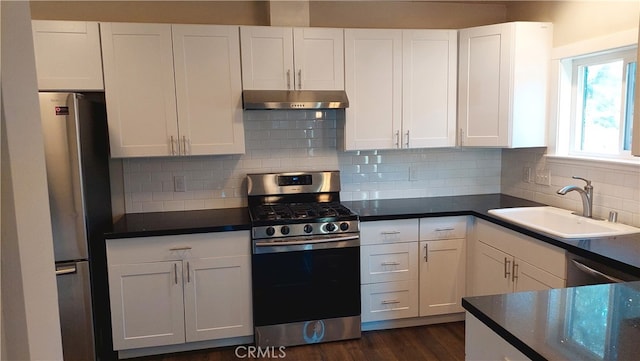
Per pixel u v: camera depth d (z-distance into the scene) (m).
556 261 2.23
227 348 2.90
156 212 3.25
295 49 3.03
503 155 3.69
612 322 1.19
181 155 2.95
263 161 3.39
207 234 2.73
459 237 3.06
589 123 2.98
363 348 2.86
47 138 2.41
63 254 2.50
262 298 2.81
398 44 3.18
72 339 2.56
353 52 3.12
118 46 2.79
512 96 3.07
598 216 2.72
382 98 3.20
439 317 3.17
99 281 2.69
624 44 2.52
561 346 1.06
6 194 0.77
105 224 2.83
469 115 3.26
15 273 0.78
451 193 3.69
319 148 3.47
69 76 2.75
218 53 2.93
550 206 3.11
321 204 3.32
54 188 2.45
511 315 1.25
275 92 3.01
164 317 2.75
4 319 0.78
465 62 3.24
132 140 2.87
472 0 3.46
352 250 2.88
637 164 2.42
